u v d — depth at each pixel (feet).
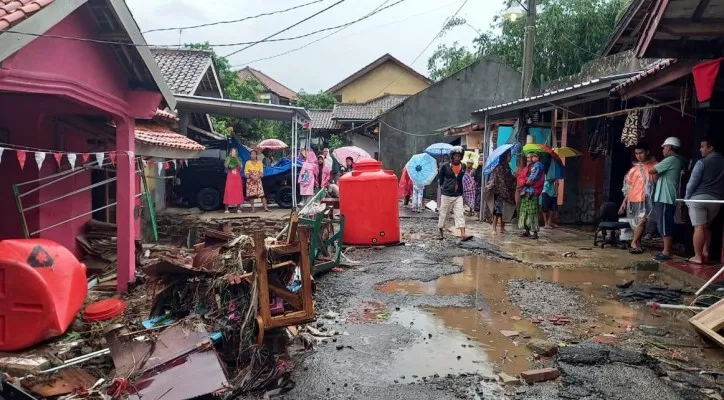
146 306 21.22
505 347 16.29
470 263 28.48
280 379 14.20
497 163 39.09
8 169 24.71
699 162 24.36
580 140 44.75
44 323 16.83
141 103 24.02
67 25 18.53
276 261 16.62
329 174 56.75
